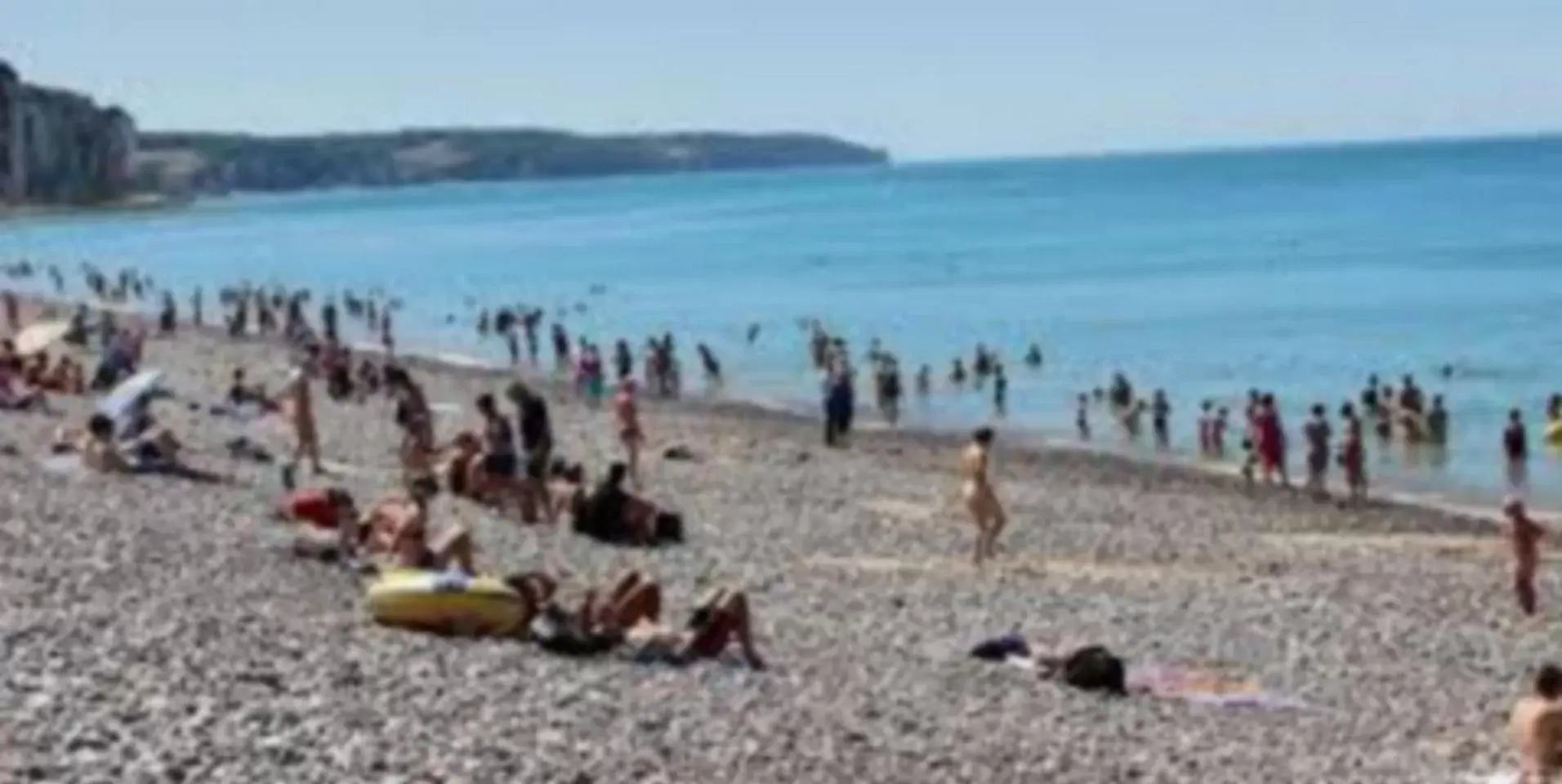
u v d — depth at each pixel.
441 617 25.11
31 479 35.81
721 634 26.39
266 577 27.56
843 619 31.86
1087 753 23.23
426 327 124.19
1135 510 49.12
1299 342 102.50
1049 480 55.56
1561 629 34.88
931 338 111.31
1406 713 27.84
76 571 26.38
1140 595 36.44
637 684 23.77
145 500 34.56
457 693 21.73
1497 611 36.56
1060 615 33.78
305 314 123.75
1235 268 154.00
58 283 155.38
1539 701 22.59
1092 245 189.62
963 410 78.69
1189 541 44.00
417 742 19.19
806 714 23.34
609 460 54.06
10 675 19.67
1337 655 31.77
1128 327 114.19
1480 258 151.25
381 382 71.06
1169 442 68.38
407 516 29.34
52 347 72.75
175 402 56.66
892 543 41.12
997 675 27.92
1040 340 108.19
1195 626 33.53
